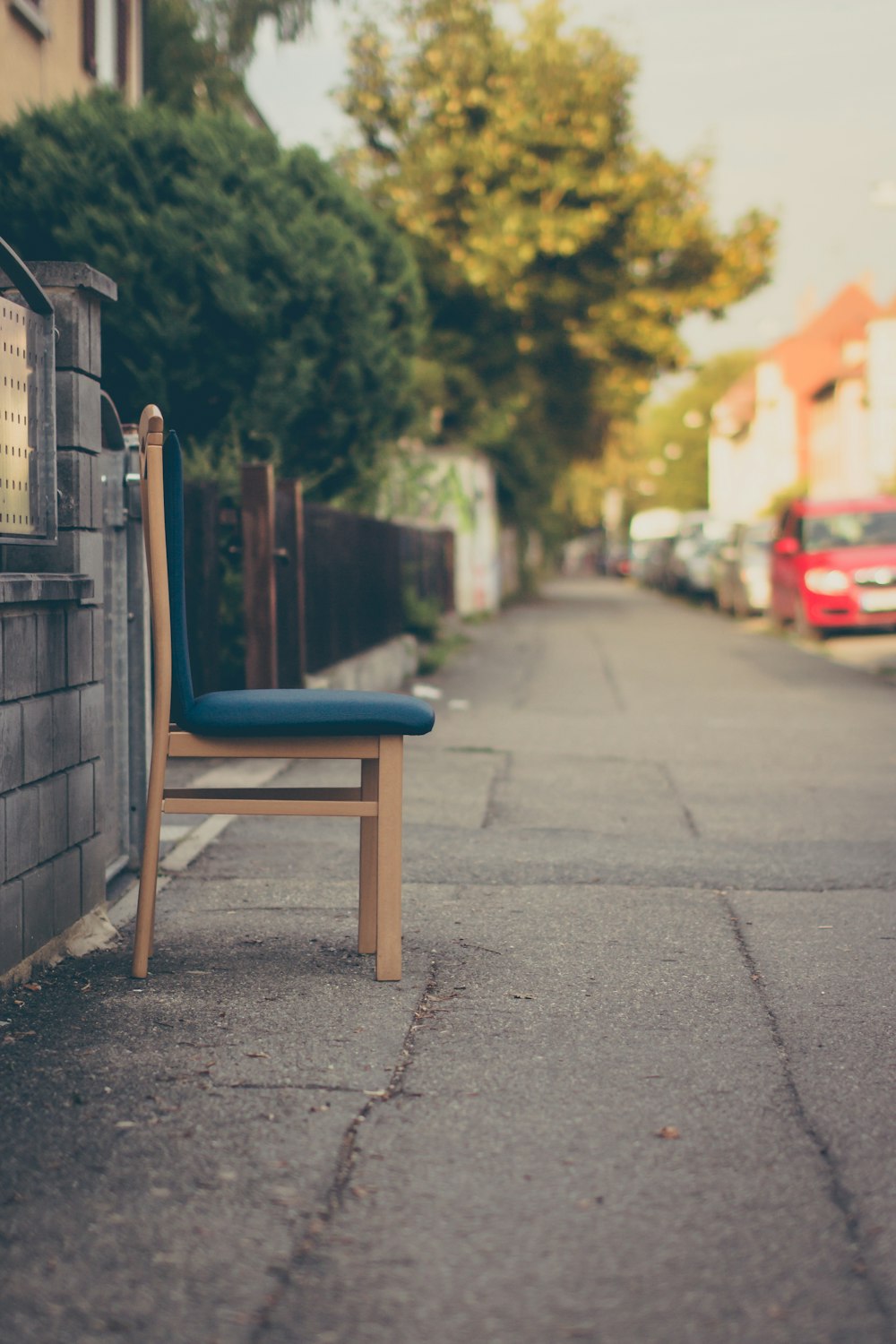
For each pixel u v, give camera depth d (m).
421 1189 3.04
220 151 11.09
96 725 5.10
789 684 15.81
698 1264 2.71
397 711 4.52
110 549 6.09
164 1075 3.70
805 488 50.34
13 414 4.43
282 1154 3.21
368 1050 3.92
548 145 27.70
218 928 5.28
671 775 9.48
